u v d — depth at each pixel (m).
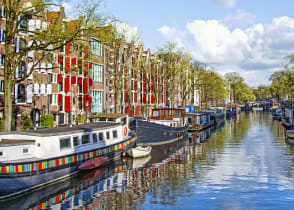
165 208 12.91
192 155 25.28
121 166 20.69
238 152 26.75
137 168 20.17
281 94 97.81
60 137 16.38
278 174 18.66
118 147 22.38
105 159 20.17
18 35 26.69
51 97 32.25
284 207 13.05
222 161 22.67
